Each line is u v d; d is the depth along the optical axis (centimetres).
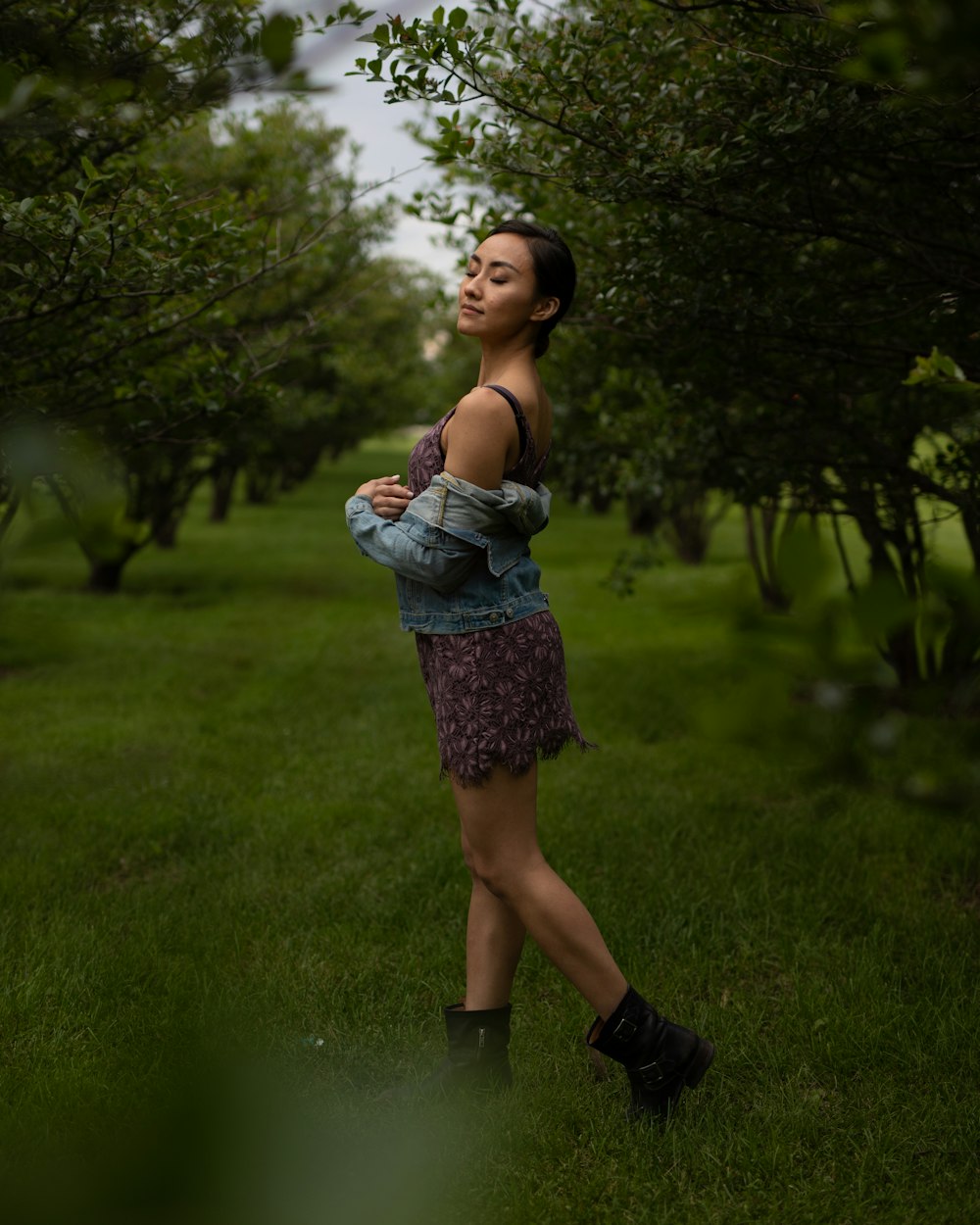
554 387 688
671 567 1273
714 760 483
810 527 59
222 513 1961
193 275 296
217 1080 76
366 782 461
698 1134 209
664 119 286
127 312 338
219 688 662
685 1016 261
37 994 264
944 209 313
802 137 263
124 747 515
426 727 564
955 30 74
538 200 369
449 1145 203
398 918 319
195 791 445
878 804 400
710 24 285
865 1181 197
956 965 280
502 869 214
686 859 365
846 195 312
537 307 220
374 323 1495
